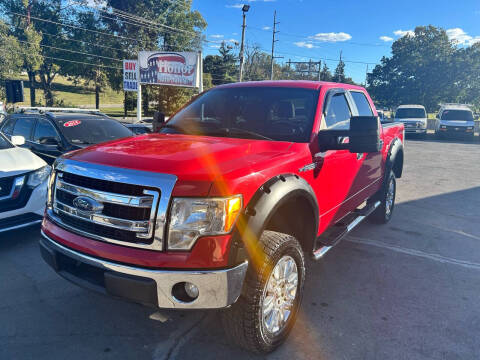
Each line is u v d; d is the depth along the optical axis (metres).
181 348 2.78
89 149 2.79
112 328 3.02
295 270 2.84
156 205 2.22
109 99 78.44
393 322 3.17
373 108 5.00
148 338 2.90
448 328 3.10
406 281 3.94
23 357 2.65
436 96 48.03
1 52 39.75
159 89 40.81
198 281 2.21
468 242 5.16
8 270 4.02
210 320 3.15
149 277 2.21
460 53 47.12
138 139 3.12
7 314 3.19
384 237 5.28
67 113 7.48
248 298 2.40
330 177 3.47
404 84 49.47
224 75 84.88
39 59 43.16
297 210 3.07
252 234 2.32
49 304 3.36
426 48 48.47
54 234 2.64
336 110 3.80
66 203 2.62
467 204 7.27
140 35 51.06
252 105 3.58
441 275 4.11
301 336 2.95
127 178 2.30
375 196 5.49
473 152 16.89
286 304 2.80
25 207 4.62
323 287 3.77
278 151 2.91
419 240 5.20
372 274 4.09
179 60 23.98
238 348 2.79
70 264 2.62
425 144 20.69
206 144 2.87
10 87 14.27
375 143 2.98
